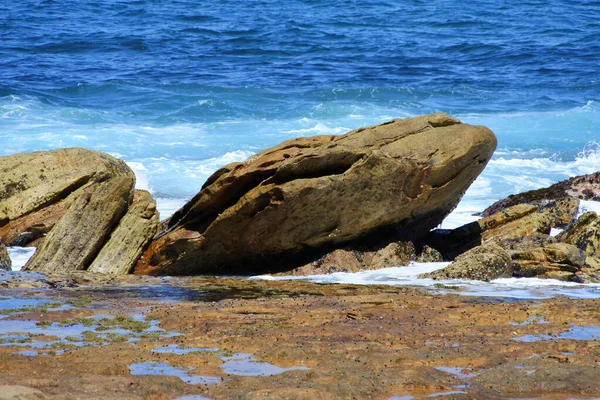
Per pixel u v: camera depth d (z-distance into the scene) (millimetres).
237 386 16391
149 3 127250
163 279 30672
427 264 33812
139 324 21797
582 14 121312
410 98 74750
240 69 85125
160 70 83562
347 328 20984
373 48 97062
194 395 15875
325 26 110562
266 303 24469
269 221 32094
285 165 31578
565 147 59719
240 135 61469
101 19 113000
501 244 35438
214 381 16828
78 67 84125
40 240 36844
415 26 111875
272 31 106062
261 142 59562
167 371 17516
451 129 34125
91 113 66062
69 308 23969
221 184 32500
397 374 17094
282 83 79000
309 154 31781
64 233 33344
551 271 31172
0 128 60188
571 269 31281
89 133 59844
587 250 33250
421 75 84000
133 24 109750
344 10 123750
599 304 24375
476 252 31484
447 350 18922
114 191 34531
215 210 33281
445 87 78875
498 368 17562
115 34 101562
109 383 16188
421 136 33531
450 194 34469
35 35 100125
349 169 32031
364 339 20016
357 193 32344
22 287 27766
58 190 37875
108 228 34125
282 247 32969
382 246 33969
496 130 64375
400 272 32219
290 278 31891
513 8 126438
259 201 31781
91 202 34156
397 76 83062
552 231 39875
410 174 32750
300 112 68938
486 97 75750
